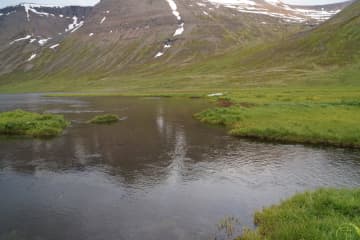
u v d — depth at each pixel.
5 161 24.09
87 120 45.16
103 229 13.53
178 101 72.00
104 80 169.38
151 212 14.97
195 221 13.95
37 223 14.28
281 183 18.34
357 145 26.09
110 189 18.06
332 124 31.31
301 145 27.41
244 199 16.17
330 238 10.38
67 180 19.75
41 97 106.94
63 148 27.92
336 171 20.28
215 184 18.45
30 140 31.59
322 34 130.88
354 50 105.94
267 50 150.12
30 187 18.67
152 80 145.75
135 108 59.69
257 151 25.67
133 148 27.47
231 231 12.98
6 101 90.12
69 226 13.91
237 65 144.75
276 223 12.55
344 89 69.88
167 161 23.31
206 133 33.53
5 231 13.66
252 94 70.88
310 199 14.20
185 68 168.75
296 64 114.62
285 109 42.09
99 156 25.06
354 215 12.43
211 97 75.75
